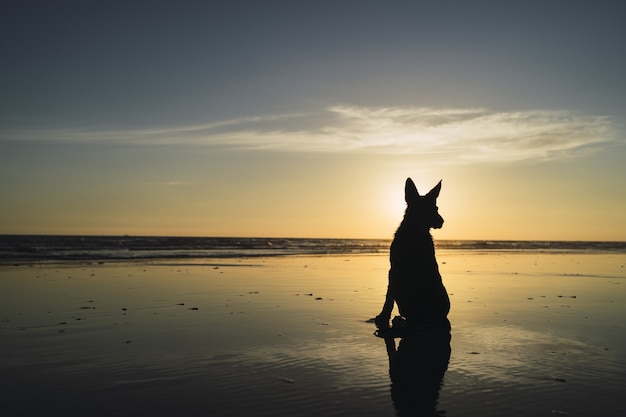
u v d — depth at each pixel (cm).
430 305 294
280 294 438
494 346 244
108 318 313
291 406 159
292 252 1451
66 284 498
